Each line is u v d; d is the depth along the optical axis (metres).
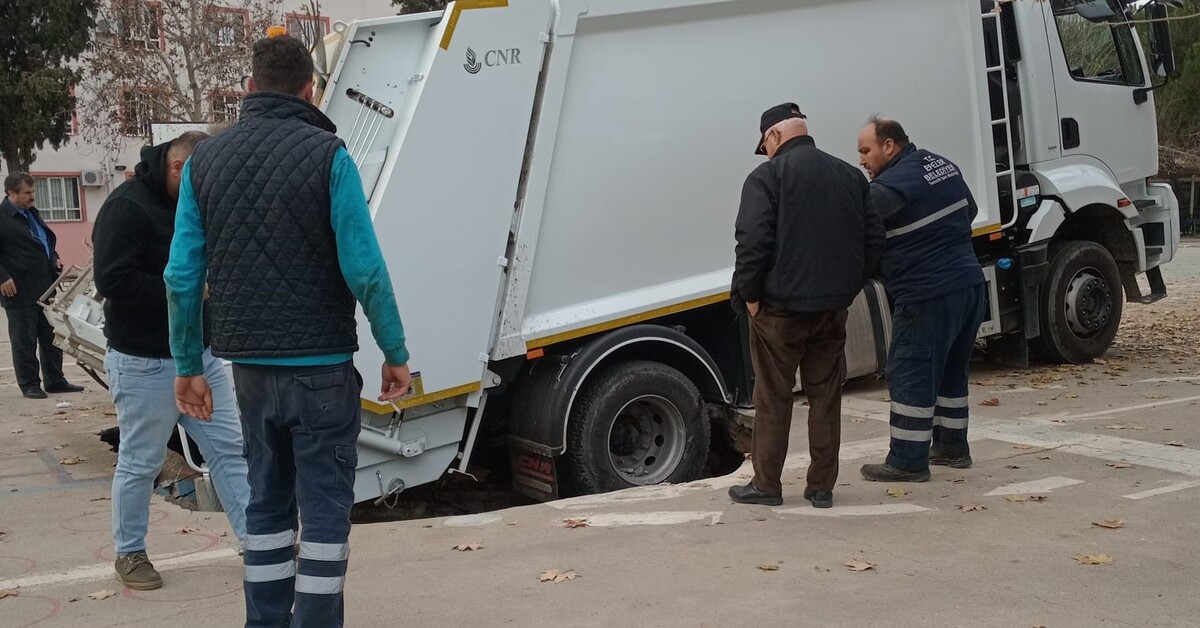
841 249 4.55
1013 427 6.43
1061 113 8.51
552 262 5.66
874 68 7.00
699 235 6.18
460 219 5.31
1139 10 9.10
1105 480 5.18
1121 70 9.08
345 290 3.01
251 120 3.02
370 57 5.21
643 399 5.88
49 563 4.38
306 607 2.95
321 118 3.13
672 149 6.04
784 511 4.85
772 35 6.46
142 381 3.88
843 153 6.84
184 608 3.81
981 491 5.07
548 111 5.54
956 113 7.47
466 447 5.56
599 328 5.81
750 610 3.62
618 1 5.71
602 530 4.68
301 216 2.89
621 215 5.87
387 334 2.98
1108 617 3.47
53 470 6.25
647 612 3.63
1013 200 8.08
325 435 2.96
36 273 9.01
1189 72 29.38
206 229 2.98
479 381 5.43
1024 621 3.46
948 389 5.49
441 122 5.22
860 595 3.73
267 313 2.89
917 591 3.76
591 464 5.69
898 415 5.27
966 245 5.23
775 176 4.55
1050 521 4.55
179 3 21.50
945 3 7.37
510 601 3.78
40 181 31.70
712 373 6.21
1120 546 4.19
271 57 3.06
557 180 5.63
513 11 5.40
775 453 4.88
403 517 5.95
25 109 24.88
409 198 5.15
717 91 6.20
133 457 3.96
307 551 2.96
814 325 4.68
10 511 5.25
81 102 25.78
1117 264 9.29
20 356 9.00
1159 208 9.34
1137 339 10.64
